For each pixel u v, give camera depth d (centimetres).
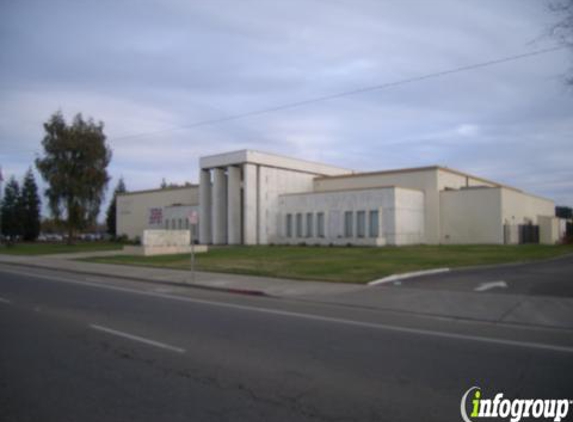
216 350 771
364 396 556
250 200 4697
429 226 4497
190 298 1409
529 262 2450
